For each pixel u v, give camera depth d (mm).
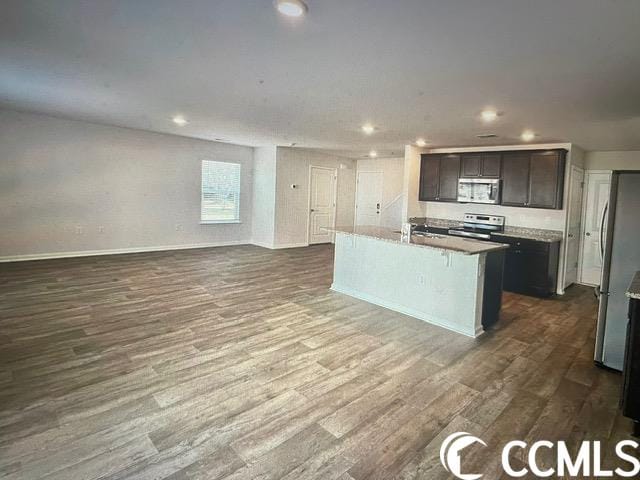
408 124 4762
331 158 9109
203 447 1958
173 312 3977
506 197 5914
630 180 2895
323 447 2000
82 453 1874
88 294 4449
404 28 2105
